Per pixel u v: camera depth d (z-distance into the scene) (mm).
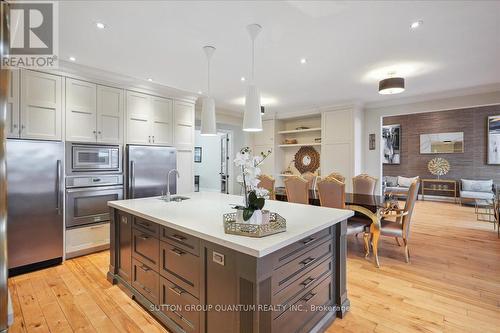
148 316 2125
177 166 4551
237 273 1450
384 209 3326
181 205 2549
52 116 3152
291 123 7059
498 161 7223
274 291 1490
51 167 3055
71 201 3275
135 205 2533
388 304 2287
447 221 5324
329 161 5684
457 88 4449
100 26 2342
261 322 1399
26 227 2900
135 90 3984
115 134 3736
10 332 1930
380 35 2541
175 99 4551
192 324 1753
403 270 2984
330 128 5680
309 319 1812
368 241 3436
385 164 9148
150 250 2154
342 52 2941
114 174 3680
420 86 4320
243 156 1730
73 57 3049
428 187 8180
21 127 2920
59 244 3141
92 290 2531
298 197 3717
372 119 5652
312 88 4426
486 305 2260
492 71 3580
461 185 7457
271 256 1462
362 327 1981
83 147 3375
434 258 3342
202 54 2986
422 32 2479
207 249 1638
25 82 2953
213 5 2039
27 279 2756
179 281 1857
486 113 7402
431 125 8273
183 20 2258
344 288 2176
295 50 2881
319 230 1785
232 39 2615
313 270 1851
